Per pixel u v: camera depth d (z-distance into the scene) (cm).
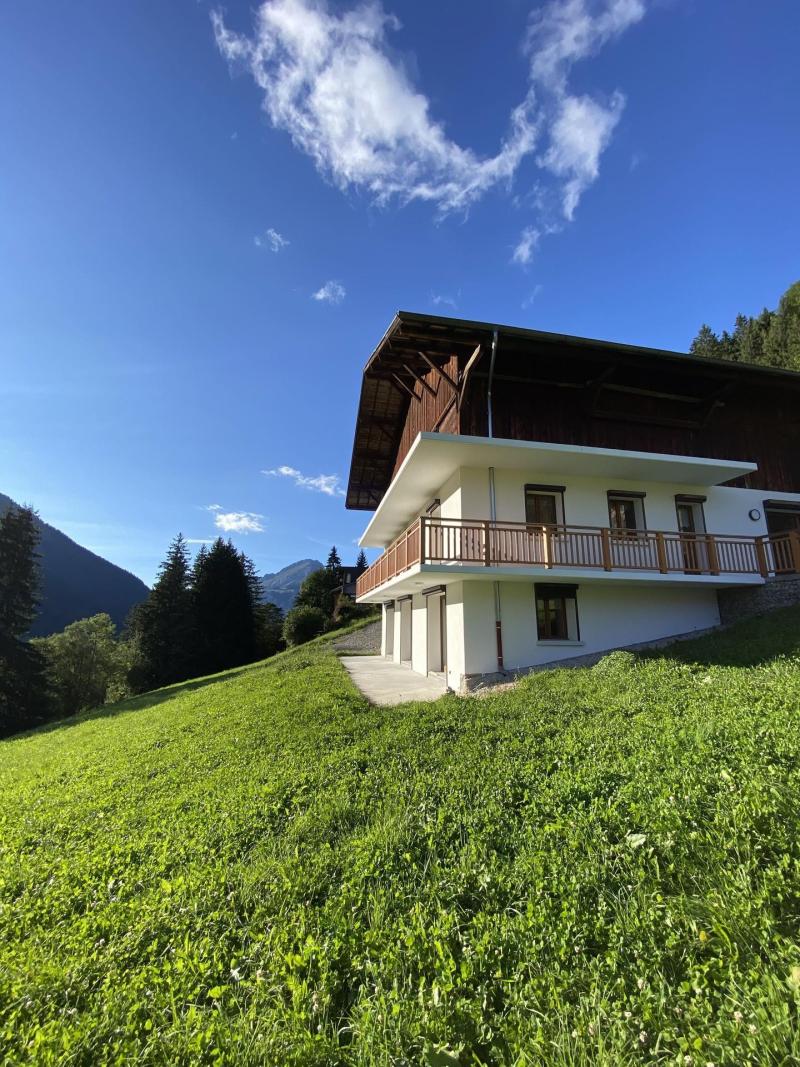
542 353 1427
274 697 1305
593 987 272
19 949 369
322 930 360
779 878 312
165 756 885
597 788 486
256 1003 295
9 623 3666
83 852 529
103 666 4959
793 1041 214
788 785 407
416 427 1978
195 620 4825
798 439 1908
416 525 1375
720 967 271
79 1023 285
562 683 1003
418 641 1856
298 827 516
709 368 1562
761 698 667
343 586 5384
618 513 1594
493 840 439
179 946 355
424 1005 276
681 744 546
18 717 3456
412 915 356
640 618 1514
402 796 548
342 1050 260
